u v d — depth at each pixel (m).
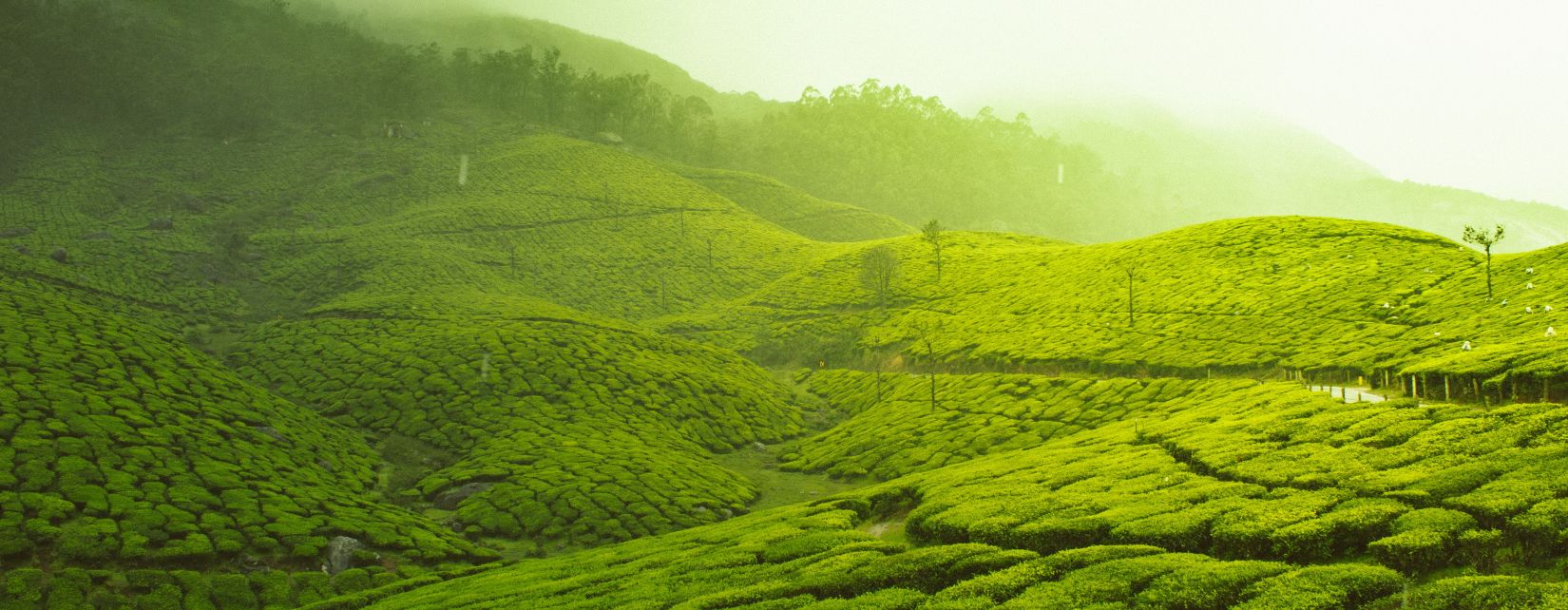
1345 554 37.09
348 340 147.25
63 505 68.25
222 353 149.12
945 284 198.50
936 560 42.84
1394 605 30.25
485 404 118.00
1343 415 58.94
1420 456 45.72
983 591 37.56
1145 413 95.50
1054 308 160.12
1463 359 68.44
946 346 153.88
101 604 58.16
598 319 169.25
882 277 196.88
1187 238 179.75
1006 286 186.25
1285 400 72.94
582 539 78.75
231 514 74.00
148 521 69.19
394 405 119.25
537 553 75.88
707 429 122.50
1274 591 32.25
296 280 196.88
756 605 39.66
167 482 77.38
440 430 111.44
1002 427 104.69
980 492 58.50
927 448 102.56
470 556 74.38
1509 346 69.00
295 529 72.50
